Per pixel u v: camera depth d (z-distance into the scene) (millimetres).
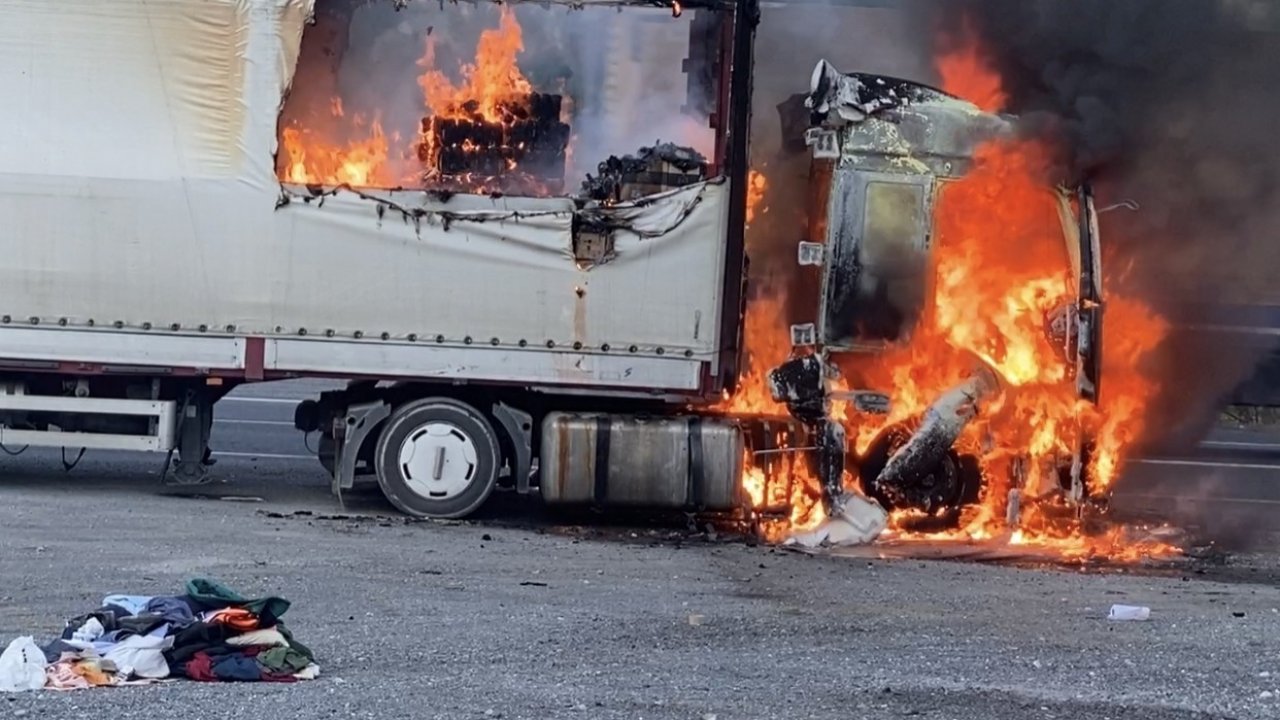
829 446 12656
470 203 12766
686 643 8367
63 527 11180
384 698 6848
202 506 12602
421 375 12812
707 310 12828
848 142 12820
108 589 9156
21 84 12664
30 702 6578
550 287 12789
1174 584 11023
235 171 12680
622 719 6629
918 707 7000
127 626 7270
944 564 11641
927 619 9250
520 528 12703
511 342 12820
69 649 7148
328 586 9555
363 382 13281
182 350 12797
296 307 12766
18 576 9414
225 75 12680
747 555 11742
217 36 12664
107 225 12688
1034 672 7824
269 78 12672
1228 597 10469
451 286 12773
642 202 12797
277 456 16391
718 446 12703
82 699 6652
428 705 6754
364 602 9133
